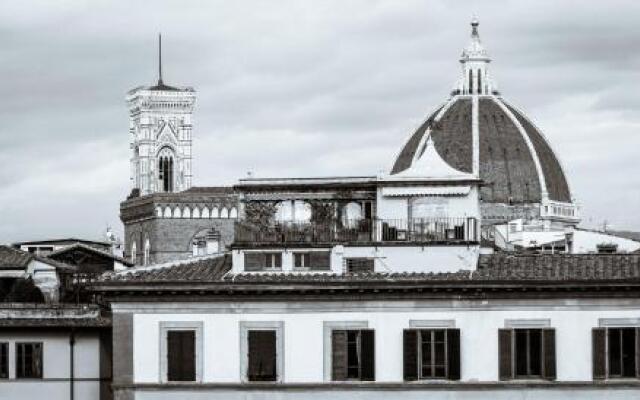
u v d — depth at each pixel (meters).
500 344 103.12
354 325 103.88
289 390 104.00
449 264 106.00
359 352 103.81
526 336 103.38
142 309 104.75
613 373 103.19
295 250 106.56
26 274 148.12
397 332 103.69
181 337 104.69
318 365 104.06
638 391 102.62
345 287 103.25
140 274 106.19
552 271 104.94
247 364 104.38
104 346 114.31
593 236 174.12
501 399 103.06
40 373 113.56
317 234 107.88
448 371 103.38
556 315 103.12
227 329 104.50
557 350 103.00
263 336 104.38
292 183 110.56
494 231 192.50
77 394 113.69
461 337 103.44
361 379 103.81
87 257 177.00
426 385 103.25
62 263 162.38
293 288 103.50
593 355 102.94
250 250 106.56
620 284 102.25
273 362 104.25
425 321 103.56
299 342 104.12
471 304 103.44
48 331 113.62
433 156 117.19
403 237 107.88
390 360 103.75
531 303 103.25
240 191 110.75
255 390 104.12
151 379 104.69
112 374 110.81
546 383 102.75
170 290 104.00
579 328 103.06
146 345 104.69
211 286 103.69
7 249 151.25
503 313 103.31
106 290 104.19
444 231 107.75
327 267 106.38
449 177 109.62
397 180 109.25
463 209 109.12
